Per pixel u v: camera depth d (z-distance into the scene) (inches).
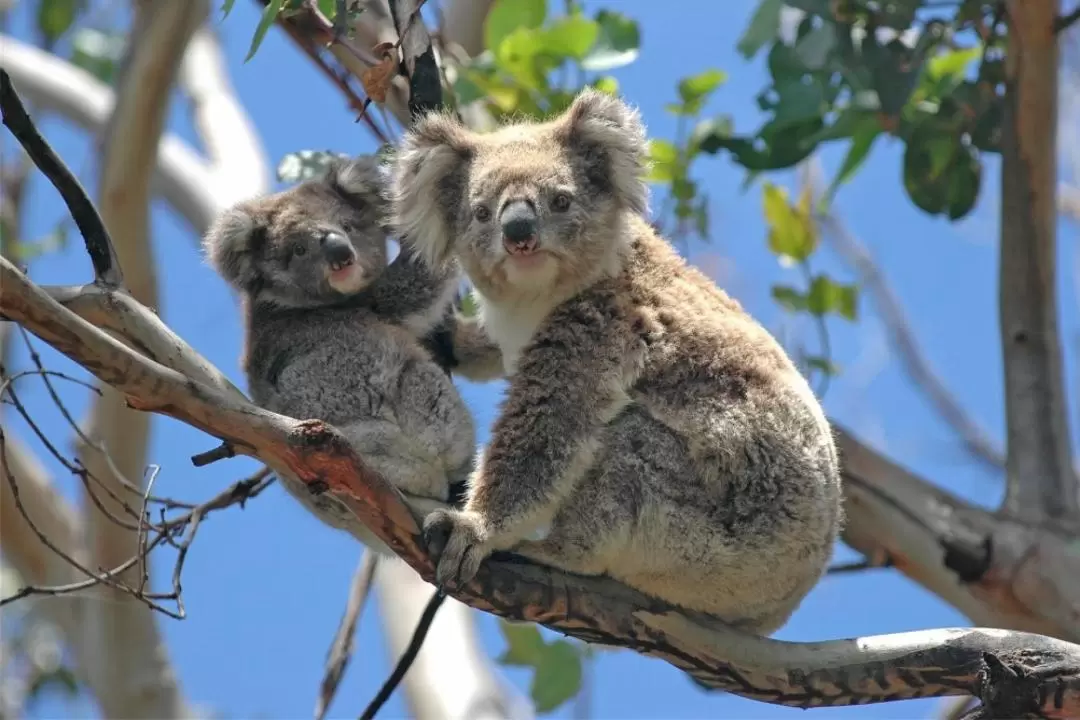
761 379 357.1
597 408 351.6
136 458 567.8
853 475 470.0
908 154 516.4
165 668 657.6
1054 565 456.8
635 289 372.2
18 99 320.2
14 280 275.7
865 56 479.5
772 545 344.8
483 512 335.3
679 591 345.1
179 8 539.2
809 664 328.5
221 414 289.9
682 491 346.0
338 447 293.4
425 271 421.7
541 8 498.9
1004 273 489.7
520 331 383.9
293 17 425.4
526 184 370.3
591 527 343.0
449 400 388.8
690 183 524.1
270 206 434.9
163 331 332.8
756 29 504.7
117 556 590.9
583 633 336.2
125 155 545.6
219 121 717.9
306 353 404.2
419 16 407.5
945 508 470.6
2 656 775.7
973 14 481.4
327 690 424.8
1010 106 483.2
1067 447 478.9
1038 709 300.4
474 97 486.0
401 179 395.2
